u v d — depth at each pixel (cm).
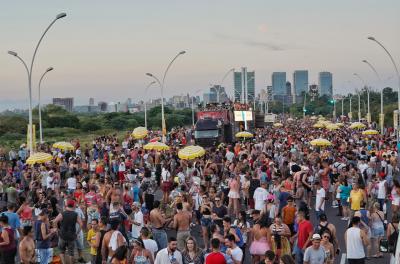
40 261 1608
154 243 1380
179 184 2486
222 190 2394
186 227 1617
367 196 2158
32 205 2138
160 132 7819
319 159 3041
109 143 5528
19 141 7988
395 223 1562
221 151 3797
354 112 13988
